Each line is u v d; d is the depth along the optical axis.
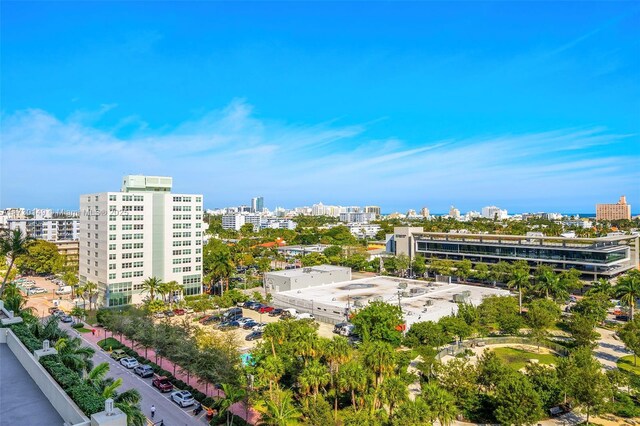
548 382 55.19
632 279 104.62
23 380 32.31
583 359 58.41
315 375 51.81
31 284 149.62
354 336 88.44
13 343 38.53
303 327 64.94
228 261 135.00
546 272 119.75
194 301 116.81
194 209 135.88
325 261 184.50
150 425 51.34
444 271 153.25
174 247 131.50
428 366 60.75
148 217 126.44
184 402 56.78
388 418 46.72
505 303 95.19
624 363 75.38
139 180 131.38
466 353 75.94
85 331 94.19
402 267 163.25
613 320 105.62
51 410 27.77
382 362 50.91
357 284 133.88
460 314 89.12
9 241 89.44
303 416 52.38
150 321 80.94
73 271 151.75
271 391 54.88
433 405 45.72
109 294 119.38
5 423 25.84
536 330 83.44
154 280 112.56
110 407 24.03
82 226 134.88
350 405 56.81
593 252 141.25
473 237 174.88
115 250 120.50
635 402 57.88
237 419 52.31
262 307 111.62
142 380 66.25
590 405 51.62
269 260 183.12
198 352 61.59
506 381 50.81
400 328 83.31
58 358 33.31
